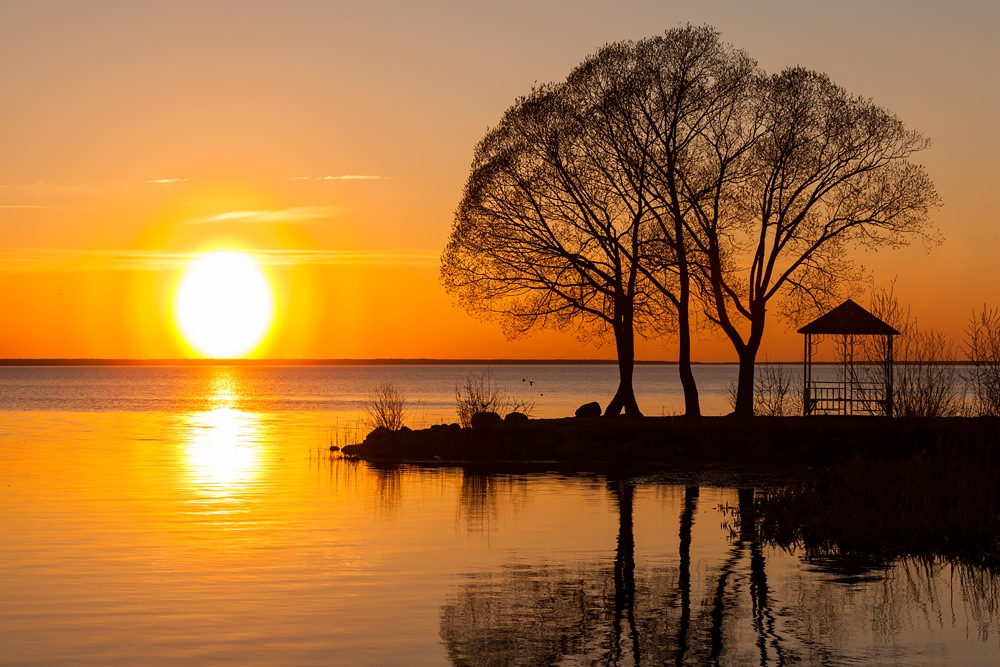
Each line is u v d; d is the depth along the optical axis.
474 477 36.22
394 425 52.03
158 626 15.59
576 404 104.06
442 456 44.56
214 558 20.70
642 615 16.36
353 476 36.72
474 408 49.41
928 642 15.00
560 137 46.75
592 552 21.48
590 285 46.88
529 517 26.28
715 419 44.69
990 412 35.88
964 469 26.98
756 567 20.00
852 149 46.19
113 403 115.62
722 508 27.81
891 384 37.94
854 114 46.09
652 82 45.88
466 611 16.53
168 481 34.69
